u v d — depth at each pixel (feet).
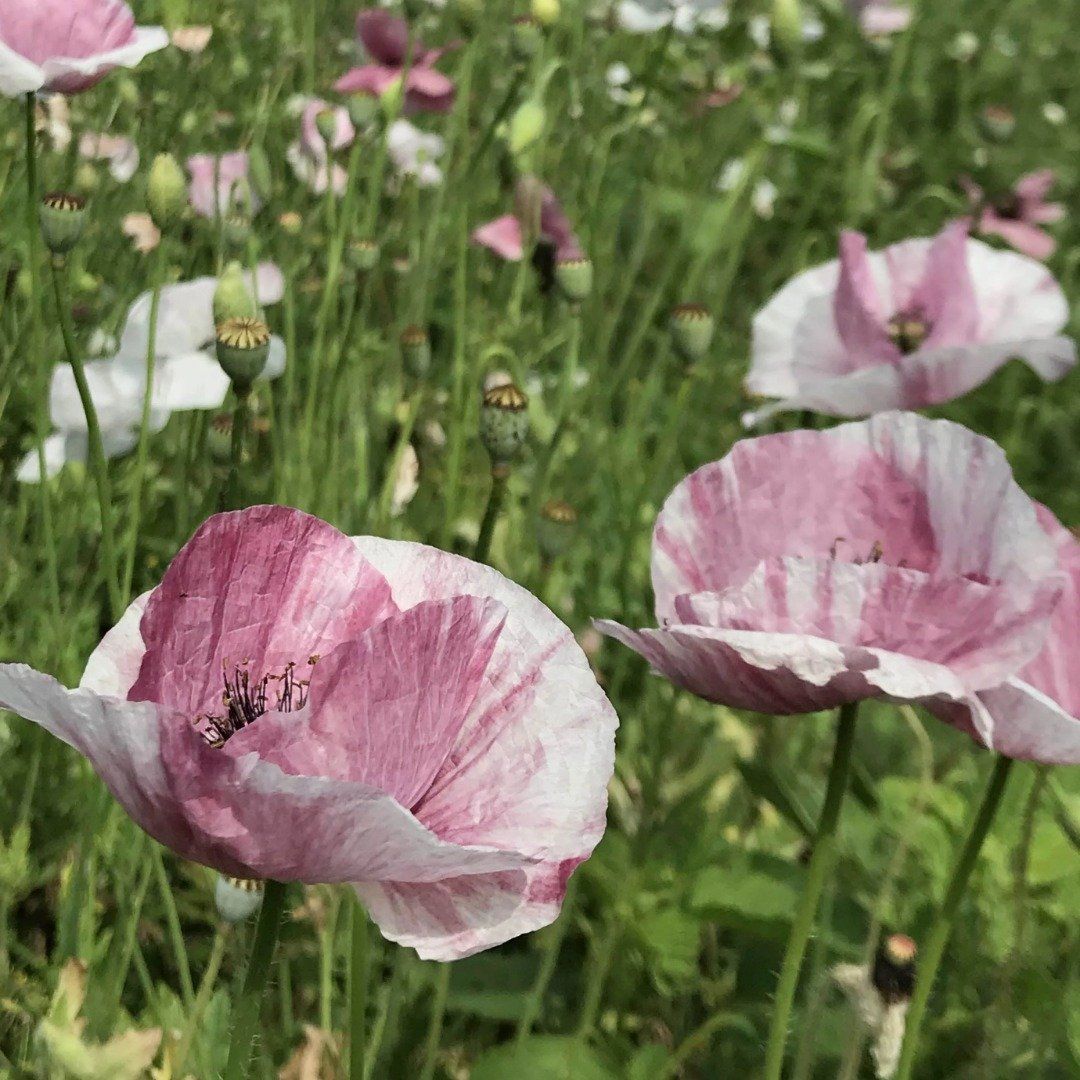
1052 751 1.20
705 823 1.78
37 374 1.67
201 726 1.07
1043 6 5.20
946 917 1.32
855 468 1.28
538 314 2.59
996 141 3.57
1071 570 1.27
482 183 2.60
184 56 2.81
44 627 1.93
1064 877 1.61
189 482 2.09
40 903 1.72
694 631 1.17
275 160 2.85
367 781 1.02
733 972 1.67
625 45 3.70
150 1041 1.26
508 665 1.08
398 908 1.05
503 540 2.06
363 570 1.09
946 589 1.16
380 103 2.16
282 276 2.22
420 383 1.87
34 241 1.66
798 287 2.03
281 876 1.02
